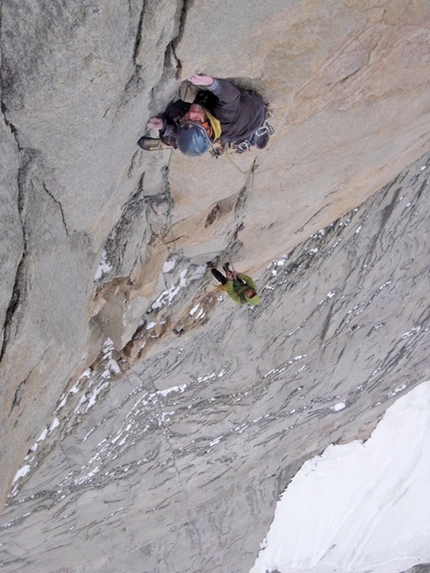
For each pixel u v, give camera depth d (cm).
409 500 2331
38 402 810
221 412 1592
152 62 494
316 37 570
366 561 2314
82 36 414
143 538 1842
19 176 501
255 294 884
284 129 703
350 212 1188
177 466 1664
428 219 1411
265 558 2184
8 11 383
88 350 1006
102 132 521
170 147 603
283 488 2158
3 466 854
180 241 859
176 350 1273
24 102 438
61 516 1508
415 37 654
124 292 884
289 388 1722
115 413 1298
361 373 1903
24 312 585
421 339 1956
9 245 517
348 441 2230
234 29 510
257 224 932
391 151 927
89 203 612
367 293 1538
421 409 2309
